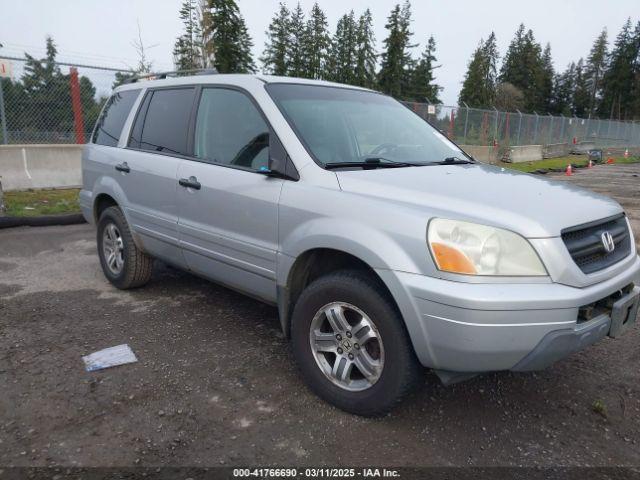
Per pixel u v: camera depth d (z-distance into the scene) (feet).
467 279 8.01
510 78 280.51
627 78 289.53
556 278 8.23
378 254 8.71
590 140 116.37
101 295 15.93
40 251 21.12
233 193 11.50
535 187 10.27
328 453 8.68
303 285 10.85
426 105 63.00
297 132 10.87
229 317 14.35
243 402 10.12
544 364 8.29
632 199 39.24
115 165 15.58
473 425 9.58
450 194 9.15
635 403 10.52
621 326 9.41
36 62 33.60
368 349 9.53
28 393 10.25
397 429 9.37
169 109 14.37
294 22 198.59
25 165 32.96
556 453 8.86
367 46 205.26
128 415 9.59
